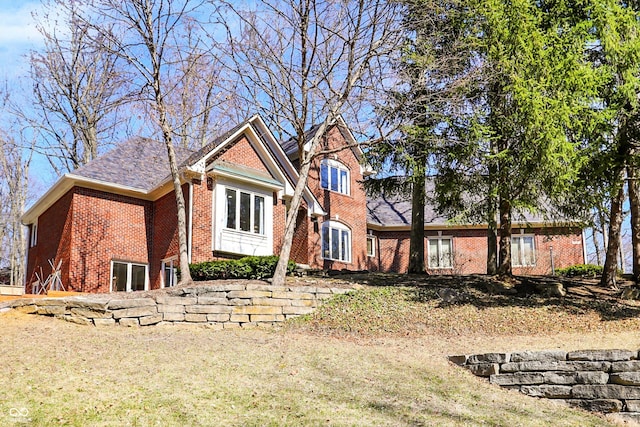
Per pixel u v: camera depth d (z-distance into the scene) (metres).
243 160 22.38
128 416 7.87
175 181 17.84
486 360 11.11
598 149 16.05
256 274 19.14
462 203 19.53
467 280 19.64
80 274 20.47
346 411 8.69
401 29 17.70
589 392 9.92
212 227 20.73
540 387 10.30
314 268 22.83
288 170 24.05
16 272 35.06
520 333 14.77
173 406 8.37
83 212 21.05
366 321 15.32
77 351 10.94
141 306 14.31
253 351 11.82
